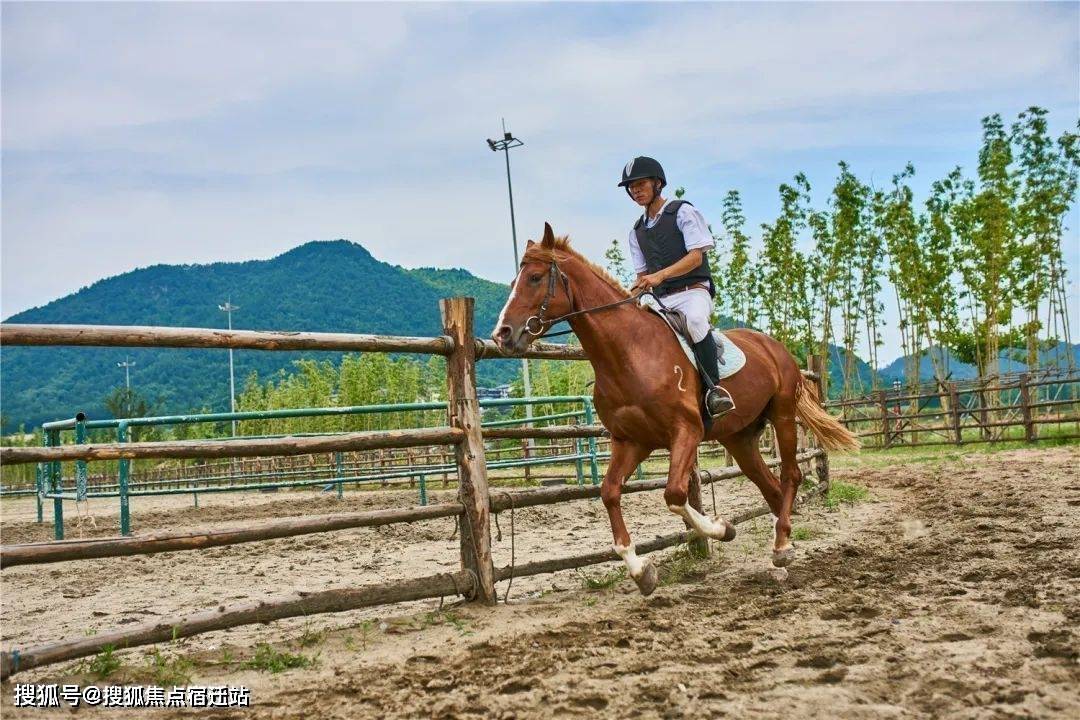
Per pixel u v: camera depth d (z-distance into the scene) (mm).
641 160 5973
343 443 4855
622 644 4176
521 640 4379
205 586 7109
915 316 27422
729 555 6969
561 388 32938
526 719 3207
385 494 16828
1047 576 5098
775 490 6477
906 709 3061
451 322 5461
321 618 5457
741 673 3588
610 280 5488
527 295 5160
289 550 9297
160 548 4137
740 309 29984
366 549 9000
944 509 8930
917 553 6332
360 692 3689
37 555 3814
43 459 3896
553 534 9266
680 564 6535
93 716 3514
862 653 3742
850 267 28641
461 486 5422
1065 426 21328
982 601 4594
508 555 7734
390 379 36531
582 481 13414
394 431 5098
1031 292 24078
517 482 16797
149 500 21938
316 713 3453
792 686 3379
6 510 21250
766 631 4246
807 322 29328
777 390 6523
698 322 5625
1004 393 24359
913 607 4559
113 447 4098
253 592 6688
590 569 6801
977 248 25062
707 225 5918
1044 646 3600
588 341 5340
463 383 5434
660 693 3383
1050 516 7703
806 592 5195
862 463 17594
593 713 3238
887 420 22078
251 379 50500
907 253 26750
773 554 6086
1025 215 23609
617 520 5387
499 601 5527
